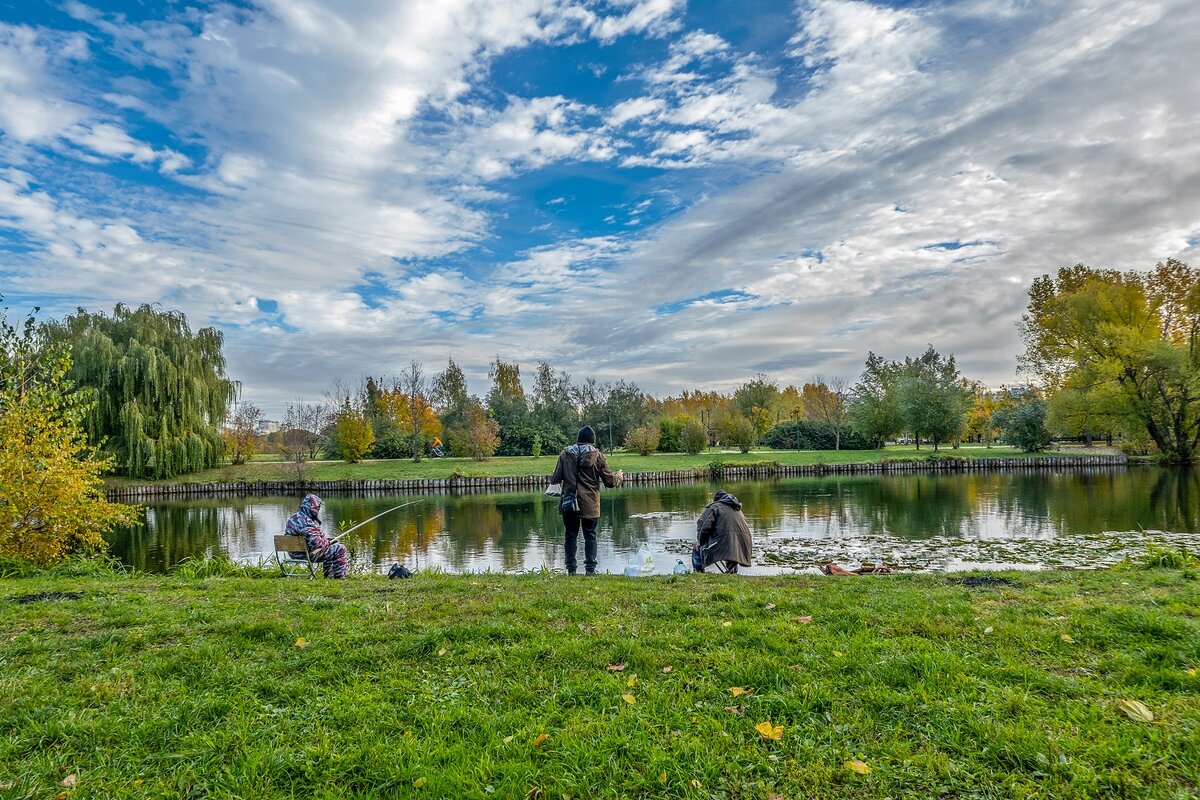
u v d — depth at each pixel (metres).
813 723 3.22
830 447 68.81
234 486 40.88
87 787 2.84
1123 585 6.43
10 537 10.88
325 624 5.20
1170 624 4.38
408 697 3.71
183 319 41.22
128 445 36.50
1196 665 3.75
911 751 2.96
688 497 31.70
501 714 3.46
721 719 3.32
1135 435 43.72
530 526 22.64
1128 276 45.12
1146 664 3.85
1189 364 39.94
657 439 57.25
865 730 3.15
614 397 70.81
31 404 11.57
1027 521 19.94
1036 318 49.38
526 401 69.00
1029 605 5.36
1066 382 46.09
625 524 22.22
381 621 5.28
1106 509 22.20
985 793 2.64
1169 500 24.38
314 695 3.78
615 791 2.77
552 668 4.11
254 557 17.78
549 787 2.80
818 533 18.48
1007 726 3.06
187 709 3.54
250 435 53.25
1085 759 2.79
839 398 70.62
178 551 19.08
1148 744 2.87
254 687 3.89
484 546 18.28
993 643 4.30
